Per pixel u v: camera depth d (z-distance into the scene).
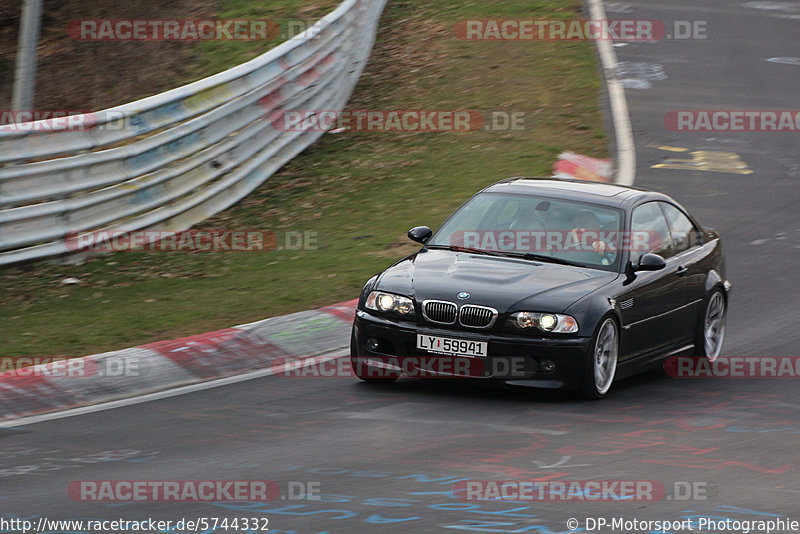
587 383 28.89
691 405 29.34
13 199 41.75
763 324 38.50
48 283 41.62
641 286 31.00
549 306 28.72
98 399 29.06
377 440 25.19
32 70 61.22
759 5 106.00
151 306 38.75
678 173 60.34
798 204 55.28
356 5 78.19
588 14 97.50
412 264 31.20
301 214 53.38
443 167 60.75
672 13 100.69
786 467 23.72
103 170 45.81
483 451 24.44
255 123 57.62
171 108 49.72
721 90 78.62
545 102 73.69
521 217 32.50
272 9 96.81
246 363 32.62
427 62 82.56
